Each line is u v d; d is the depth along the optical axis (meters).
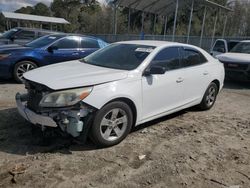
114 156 4.05
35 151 4.07
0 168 3.59
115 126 4.32
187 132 5.13
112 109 4.20
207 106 6.51
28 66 8.47
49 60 8.77
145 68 4.71
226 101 7.71
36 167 3.66
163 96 5.03
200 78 5.95
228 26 38.78
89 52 9.48
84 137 4.02
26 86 4.30
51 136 4.28
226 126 5.59
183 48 5.68
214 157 4.21
